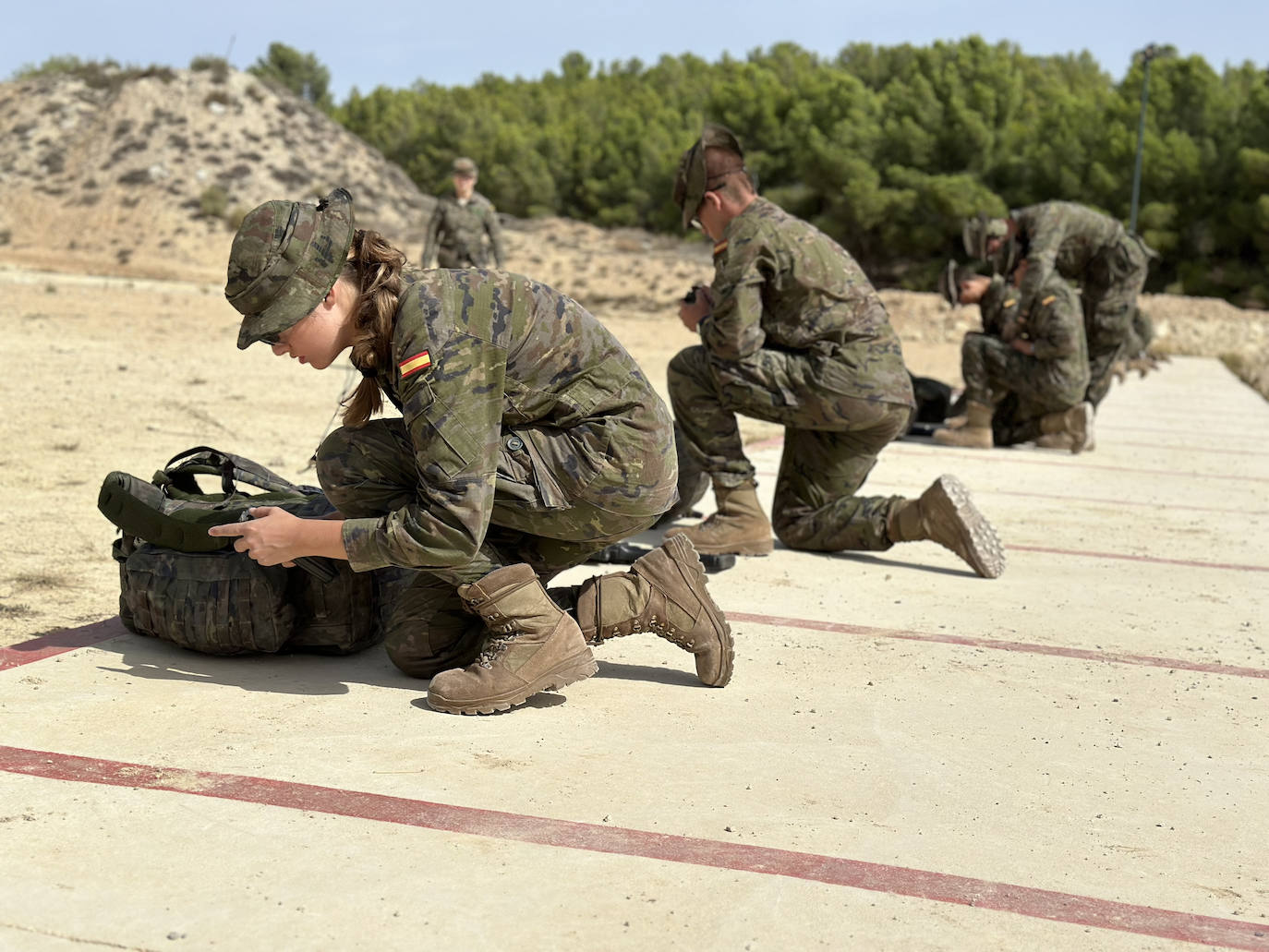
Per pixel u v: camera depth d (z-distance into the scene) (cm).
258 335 274
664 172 5875
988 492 687
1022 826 254
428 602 322
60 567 442
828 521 505
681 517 557
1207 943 210
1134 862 239
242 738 283
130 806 245
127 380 1019
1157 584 480
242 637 328
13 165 3644
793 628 401
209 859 225
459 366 278
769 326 468
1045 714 325
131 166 3609
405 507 288
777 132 5381
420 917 207
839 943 205
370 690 321
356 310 281
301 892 214
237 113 3919
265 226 271
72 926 200
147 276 2931
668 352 1744
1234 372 1878
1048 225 837
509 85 10331
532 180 6297
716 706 320
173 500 348
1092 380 949
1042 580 481
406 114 7150
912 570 492
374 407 306
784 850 238
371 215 3762
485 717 305
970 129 4744
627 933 205
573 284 3116
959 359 1953
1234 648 395
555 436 305
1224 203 4372
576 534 313
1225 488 738
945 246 4834
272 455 693
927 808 261
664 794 262
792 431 506
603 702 321
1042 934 211
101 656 337
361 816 245
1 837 229
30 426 743
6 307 1762
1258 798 274
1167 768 290
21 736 278
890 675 354
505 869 226
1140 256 898
